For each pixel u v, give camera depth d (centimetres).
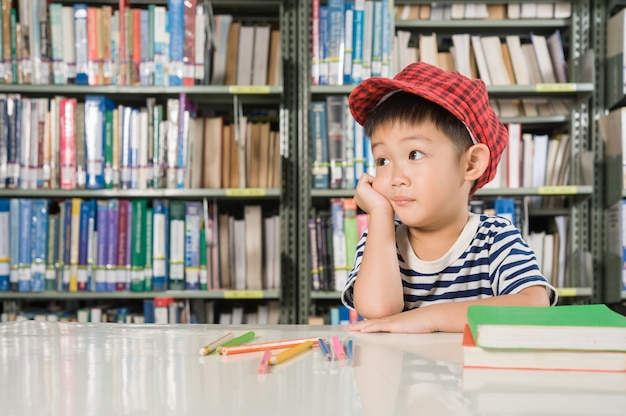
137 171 234
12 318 239
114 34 237
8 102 234
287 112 242
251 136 245
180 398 39
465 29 267
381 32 238
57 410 36
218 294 231
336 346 55
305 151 242
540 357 48
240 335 69
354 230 236
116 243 234
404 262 96
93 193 233
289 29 249
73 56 238
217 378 45
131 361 52
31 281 234
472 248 94
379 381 44
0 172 234
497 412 35
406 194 86
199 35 234
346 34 239
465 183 90
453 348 59
